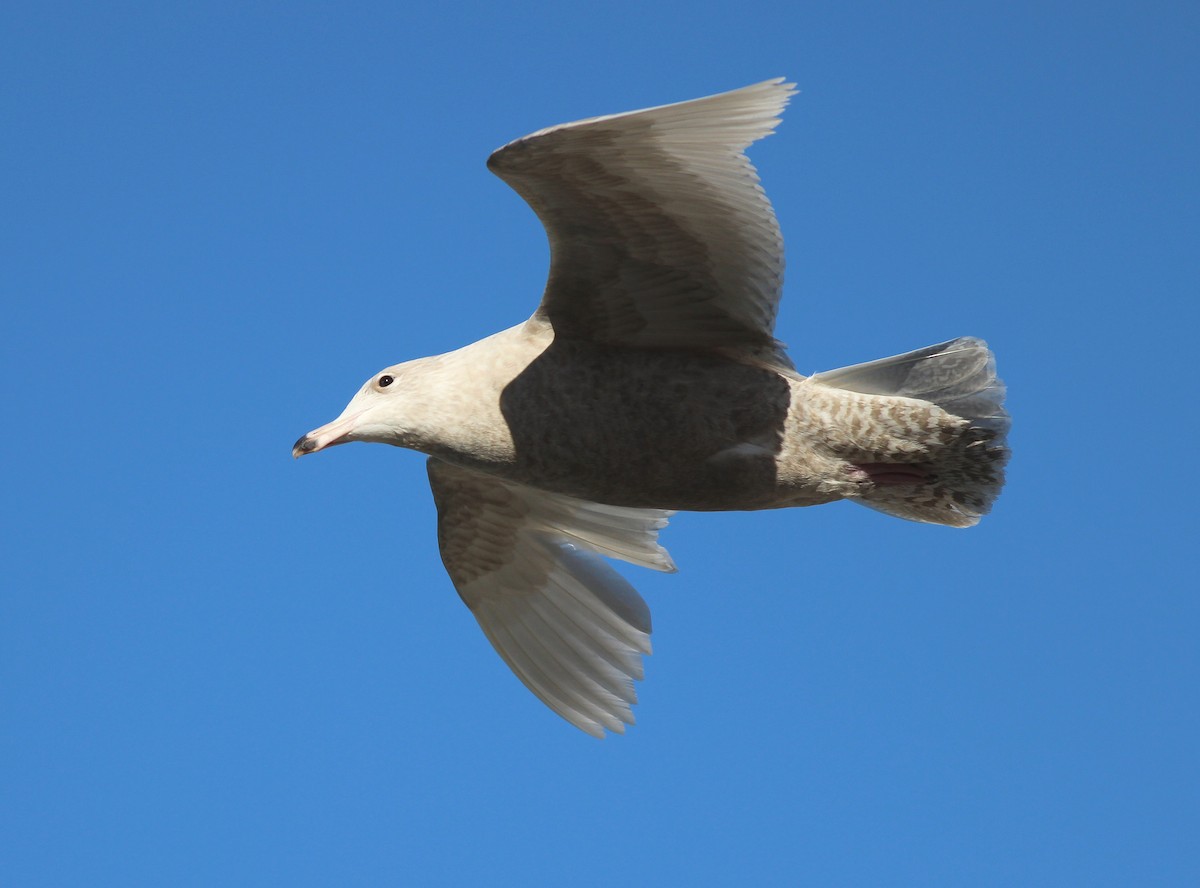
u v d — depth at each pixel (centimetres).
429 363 1334
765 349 1271
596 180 1162
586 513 1511
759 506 1312
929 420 1235
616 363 1280
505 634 1563
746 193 1174
